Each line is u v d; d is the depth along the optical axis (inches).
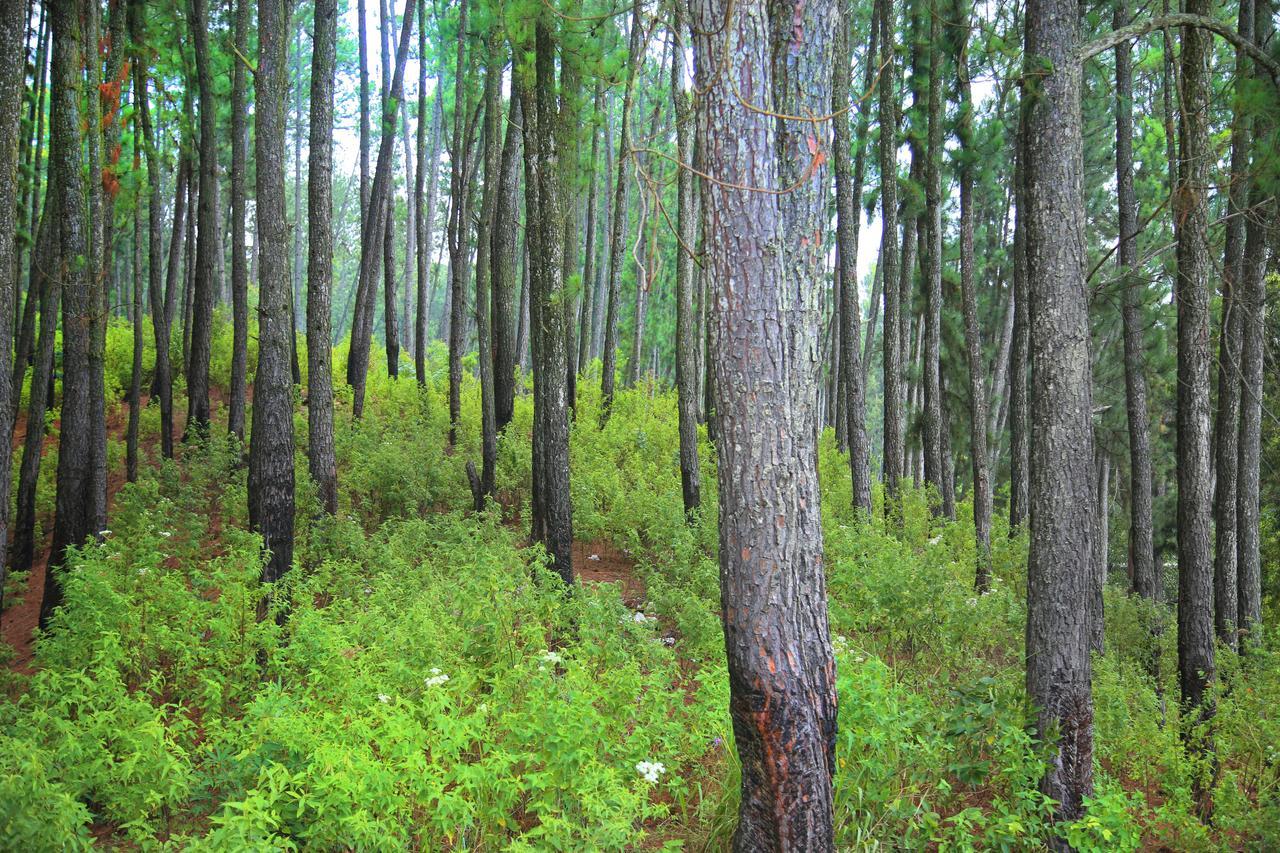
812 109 163.9
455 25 647.8
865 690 208.1
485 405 484.4
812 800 159.2
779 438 158.4
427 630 236.7
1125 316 447.5
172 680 254.7
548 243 332.8
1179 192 297.9
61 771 167.9
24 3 252.7
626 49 350.0
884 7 499.5
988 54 305.3
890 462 550.3
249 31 628.1
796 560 159.2
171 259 732.7
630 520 460.4
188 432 592.4
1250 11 360.2
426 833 171.3
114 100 462.9
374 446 554.9
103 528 366.9
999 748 206.4
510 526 465.7
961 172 505.4
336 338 1764.3
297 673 236.2
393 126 667.4
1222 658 341.7
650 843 188.4
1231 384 386.6
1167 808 239.1
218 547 408.5
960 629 295.6
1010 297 906.7
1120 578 853.2
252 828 143.4
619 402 727.7
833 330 916.0
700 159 163.6
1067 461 215.8
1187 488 304.7
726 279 159.8
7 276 249.6
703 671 241.1
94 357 362.0
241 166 537.6
